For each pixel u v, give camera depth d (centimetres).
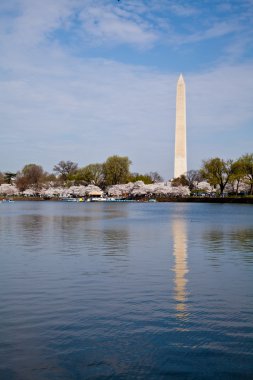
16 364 1112
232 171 14738
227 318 1458
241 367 1098
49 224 5453
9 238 3769
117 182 19412
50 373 1067
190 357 1153
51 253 2864
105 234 4153
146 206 12925
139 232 4362
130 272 2217
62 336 1291
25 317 1462
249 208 10956
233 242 3509
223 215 7731
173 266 2395
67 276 2111
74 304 1616
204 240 3659
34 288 1861
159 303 1634
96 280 2025
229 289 1859
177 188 17250
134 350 1195
